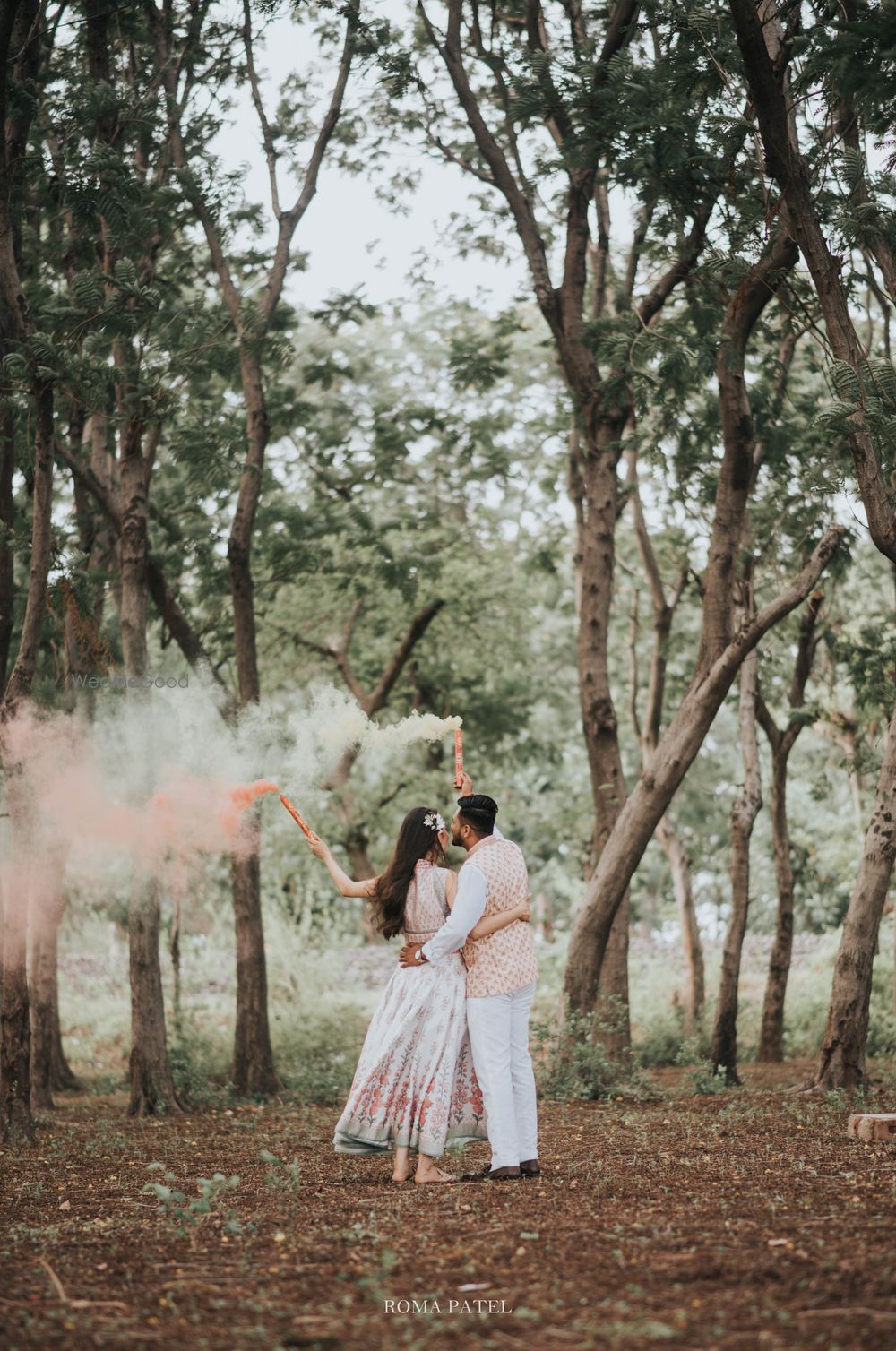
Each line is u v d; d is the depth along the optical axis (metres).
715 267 10.88
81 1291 4.15
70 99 11.80
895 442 8.15
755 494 16.14
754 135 10.01
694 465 15.30
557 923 32.25
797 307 11.73
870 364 8.48
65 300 12.02
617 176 11.73
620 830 13.11
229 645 18.59
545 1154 7.49
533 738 27.08
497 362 17.19
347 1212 5.47
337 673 23.27
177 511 17.00
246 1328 3.64
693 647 24.06
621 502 15.52
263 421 14.48
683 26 10.33
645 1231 4.75
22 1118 9.38
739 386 12.20
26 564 12.81
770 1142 7.70
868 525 8.42
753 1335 3.34
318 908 22.83
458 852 25.66
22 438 11.10
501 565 23.08
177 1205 5.63
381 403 19.42
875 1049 18.00
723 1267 4.07
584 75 11.55
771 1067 16.89
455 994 6.32
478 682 24.20
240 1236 4.96
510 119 12.16
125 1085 16.97
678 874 20.66
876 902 11.59
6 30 9.58
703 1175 6.27
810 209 8.75
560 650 28.81
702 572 19.53
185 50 13.75
